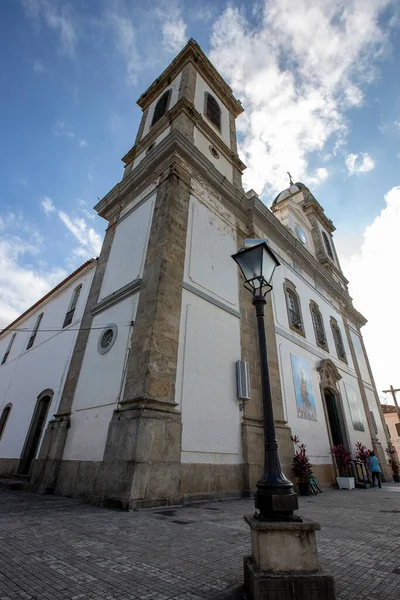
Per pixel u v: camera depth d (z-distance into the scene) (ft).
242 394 24.70
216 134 40.83
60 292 43.57
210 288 27.04
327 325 50.14
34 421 33.04
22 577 6.96
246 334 28.84
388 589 6.63
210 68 46.93
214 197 33.40
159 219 26.81
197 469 19.61
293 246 45.93
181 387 20.59
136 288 24.66
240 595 6.28
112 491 16.34
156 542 9.85
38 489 23.15
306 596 5.63
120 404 19.10
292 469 27.27
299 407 33.09
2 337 58.54
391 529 12.39
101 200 37.70
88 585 6.64
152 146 39.11
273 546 6.21
